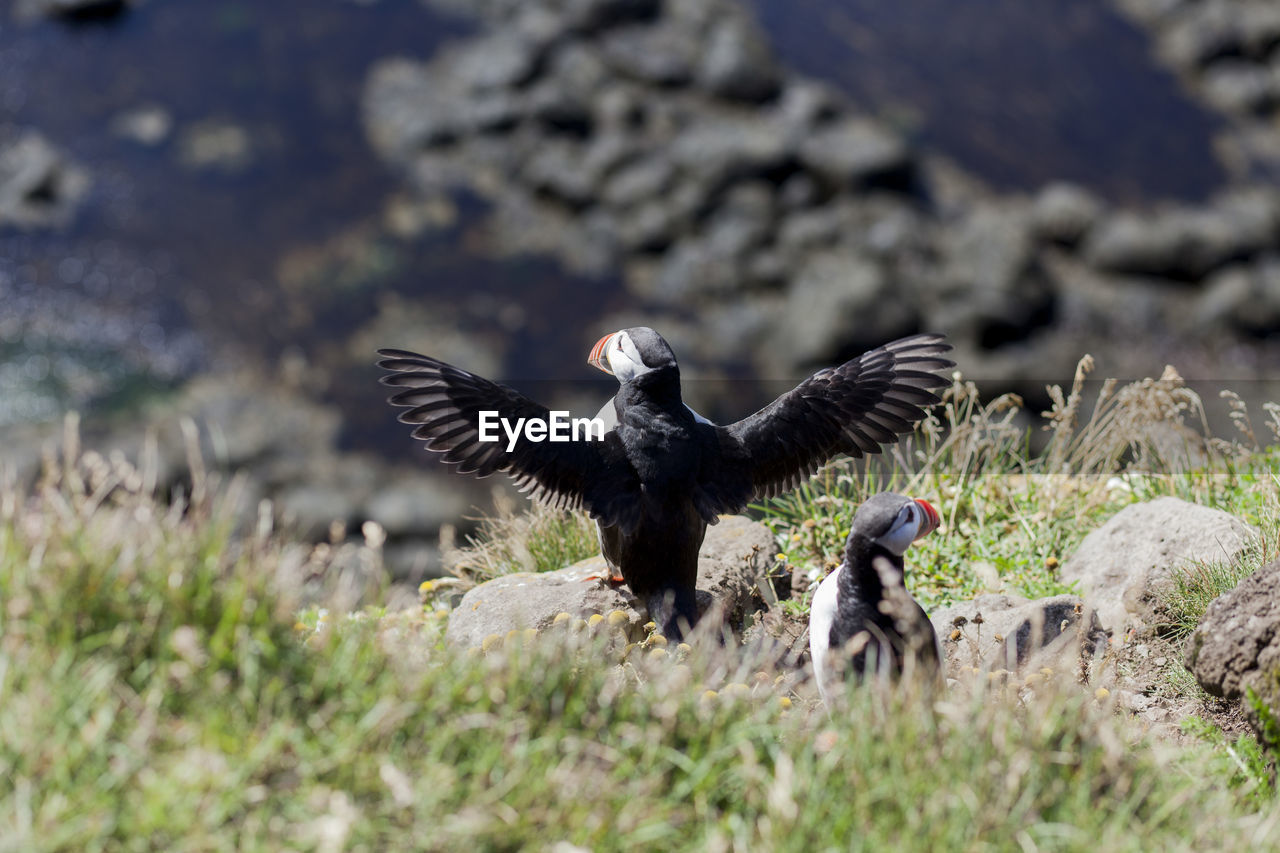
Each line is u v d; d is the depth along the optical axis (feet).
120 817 10.89
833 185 76.64
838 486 24.71
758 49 84.89
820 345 68.54
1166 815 13.03
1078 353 71.00
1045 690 14.47
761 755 13.14
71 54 83.92
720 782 12.71
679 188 76.48
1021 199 83.51
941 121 89.92
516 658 13.41
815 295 70.03
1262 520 20.17
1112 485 25.02
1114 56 99.81
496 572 23.65
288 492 57.06
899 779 12.53
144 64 83.87
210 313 68.49
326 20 88.33
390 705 12.31
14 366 62.08
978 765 12.69
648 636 18.08
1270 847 12.63
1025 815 12.44
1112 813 12.88
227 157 78.07
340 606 14.43
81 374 62.59
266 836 11.14
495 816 11.64
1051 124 91.86
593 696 13.53
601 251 75.25
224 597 13.15
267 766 11.73
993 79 95.66
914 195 79.05
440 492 59.21
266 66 84.64
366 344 68.33
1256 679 15.15
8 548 13.10
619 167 77.51
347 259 72.74
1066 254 79.15
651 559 17.58
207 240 73.67
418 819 11.45
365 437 62.95
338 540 17.17
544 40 82.48
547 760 12.50
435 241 75.10
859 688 14.28
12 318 65.00
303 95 82.94
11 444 55.98
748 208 75.20
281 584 13.67
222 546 13.76
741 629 19.51
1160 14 103.50
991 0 104.12
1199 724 16.81
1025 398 67.67
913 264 72.90
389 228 75.36
